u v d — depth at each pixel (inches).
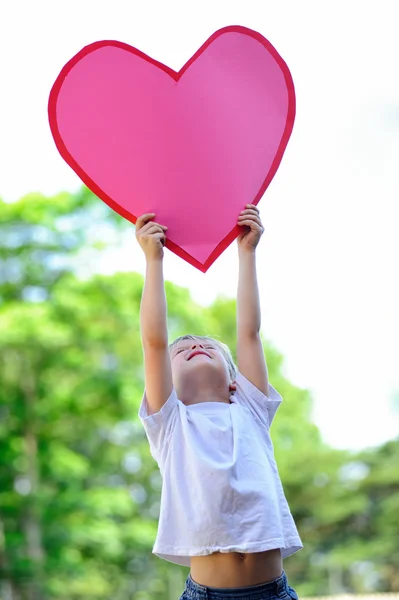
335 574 847.1
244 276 129.7
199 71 132.5
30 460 621.9
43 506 608.4
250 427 120.7
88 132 127.8
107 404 637.9
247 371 127.5
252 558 110.8
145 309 120.4
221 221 129.4
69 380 629.3
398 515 822.5
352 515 839.1
